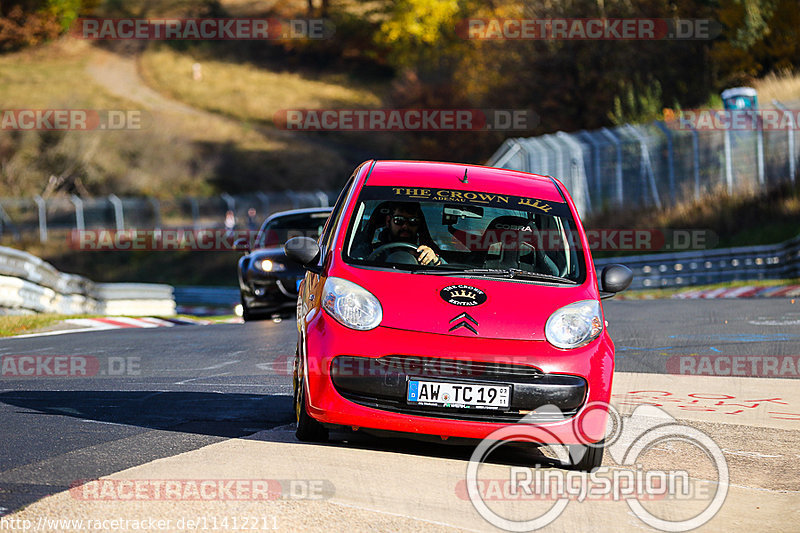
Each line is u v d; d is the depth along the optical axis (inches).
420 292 776.9
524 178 971.3
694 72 5447.8
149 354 1456.7
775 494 709.3
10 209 6663.4
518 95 5900.6
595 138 4001.0
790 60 5182.1
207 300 4790.8
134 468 682.8
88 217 6717.5
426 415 740.0
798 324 1892.2
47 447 752.3
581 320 776.9
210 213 6820.9
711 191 3784.5
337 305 768.9
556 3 5866.1
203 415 915.4
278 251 2050.9
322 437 800.9
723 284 3196.4
